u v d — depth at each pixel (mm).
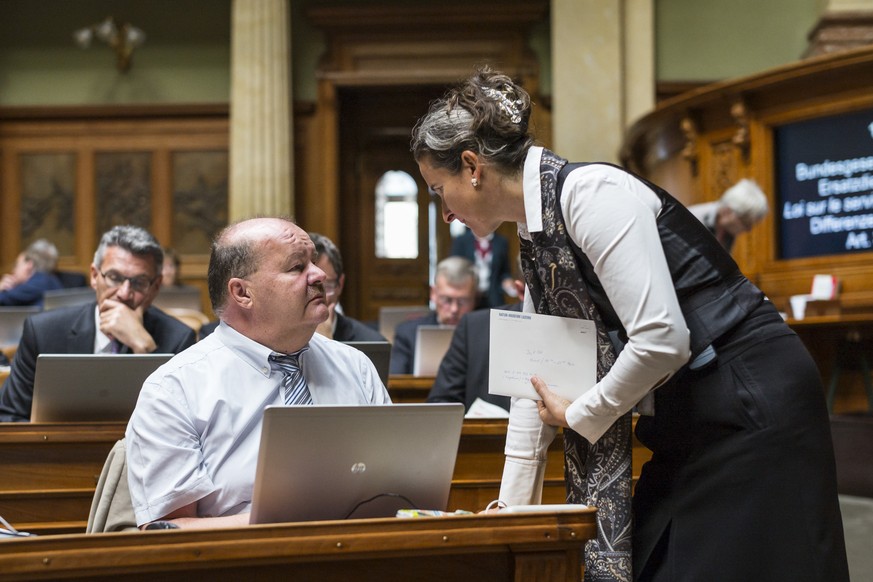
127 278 3670
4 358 5402
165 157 11047
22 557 1498
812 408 1966
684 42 10484
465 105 2057
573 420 2004
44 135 11125
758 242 7207
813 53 9711
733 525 1938
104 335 3779
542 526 1736
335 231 10844
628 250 1889
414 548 1671
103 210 11062
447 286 5293
